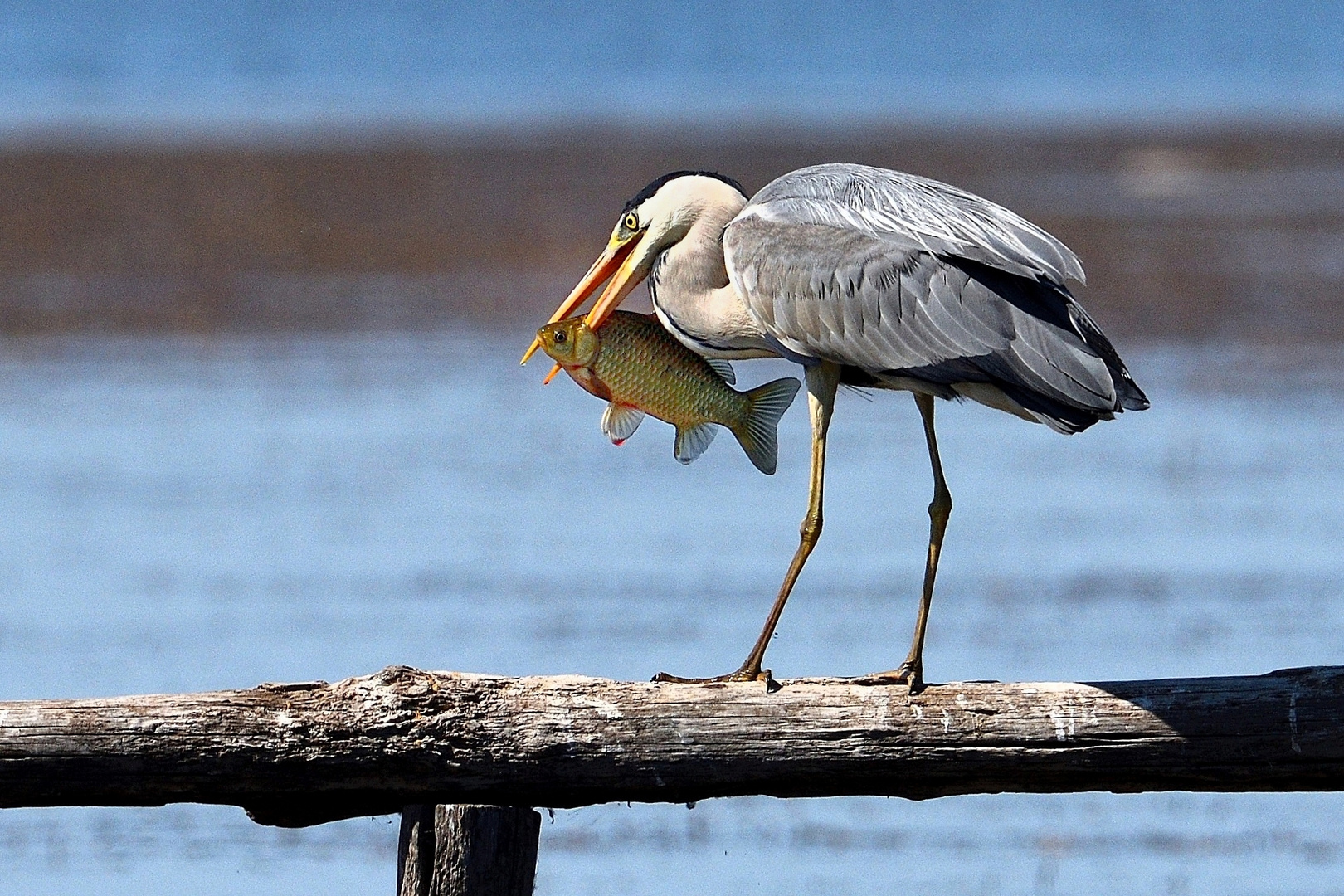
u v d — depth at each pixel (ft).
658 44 403.75
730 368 27.96
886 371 26.43
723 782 22.39
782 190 28.19
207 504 53.52
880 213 26.94
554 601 44.55
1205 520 51.72
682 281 28.55
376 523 51.93
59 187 133.59
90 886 30.76
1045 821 33.55
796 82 318.65
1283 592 45.16
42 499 54.03
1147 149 173.68
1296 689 21.91
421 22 431.02
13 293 91.35
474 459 59.36
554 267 100.12
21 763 21.75
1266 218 118.62
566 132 189.47
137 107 234.99
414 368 73.61
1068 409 25.26
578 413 66.28
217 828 33.42
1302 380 70.85
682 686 22.50
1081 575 46.73
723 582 46.29
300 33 395.55
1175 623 42.73
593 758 22.17
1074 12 481.87
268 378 71.51
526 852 21.88
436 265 101.40
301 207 124.36
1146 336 80.53
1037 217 120.88
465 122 206.69
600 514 53.06
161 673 40.01
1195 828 33.17
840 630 42.29
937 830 33.17
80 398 67.67
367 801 22.45
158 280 95.96
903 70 359.87
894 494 55.47
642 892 30.50
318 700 22.03
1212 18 473.26
